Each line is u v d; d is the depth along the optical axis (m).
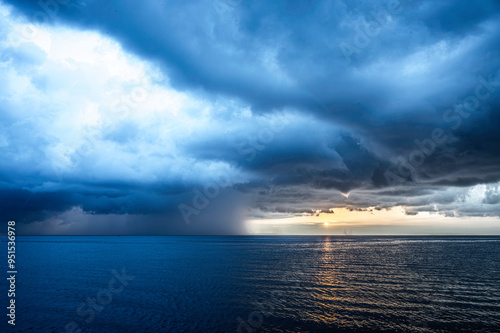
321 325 27.12
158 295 38.75
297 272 59.38
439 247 147.12
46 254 111.81
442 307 32.72
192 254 108.62
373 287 43.88
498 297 37.28
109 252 121.94
